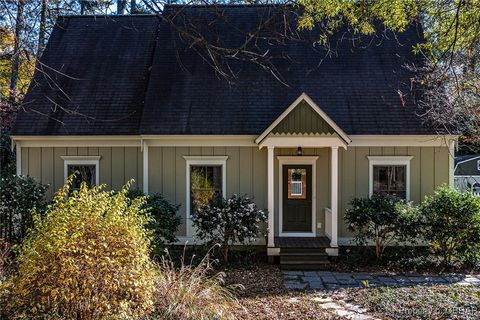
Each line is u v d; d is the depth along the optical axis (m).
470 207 10.55
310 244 11.53
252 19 14.77
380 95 12.91
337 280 9.70
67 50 14.90
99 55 14.78
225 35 14.15
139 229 5.74
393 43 14.09
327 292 8.61
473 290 8.48
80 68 14.37
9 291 5.05
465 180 20.48
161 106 12.83
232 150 12.59
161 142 12.58
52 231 4.97
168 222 10.94
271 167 11.48
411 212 11.02
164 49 14.34
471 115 10.87
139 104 13.38
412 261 10.86
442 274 10.22
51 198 12.90
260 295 8.30
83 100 13.47
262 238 12.32
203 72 13.63
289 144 11.47
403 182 12.53
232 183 12.58
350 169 12.49
